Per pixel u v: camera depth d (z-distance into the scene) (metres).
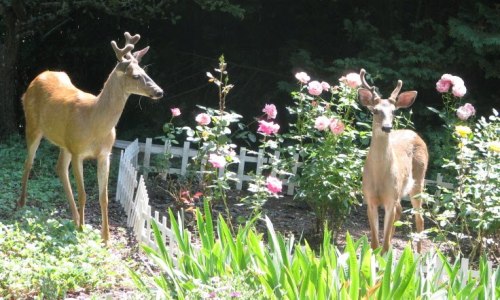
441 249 9.55
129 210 9.59
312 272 5.10
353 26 13.85
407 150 9.29
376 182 8.50
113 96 8.52
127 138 14.79
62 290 6.71
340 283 5.32
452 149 11.76
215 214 10.50
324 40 15.20
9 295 6.49
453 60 13.20
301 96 9.80
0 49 13.93
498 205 8.18
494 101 13.85
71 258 7.36
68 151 9.03
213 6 12.87
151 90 8.39
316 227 9.77
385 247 8.59
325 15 15.16
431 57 13.20
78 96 8.96
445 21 14.70
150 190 11.62
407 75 13.10
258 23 15.41
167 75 15.49
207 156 9.62
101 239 8.14
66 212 10.14
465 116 8.66
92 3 13.17
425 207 11.54
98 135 8.64
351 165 9.38
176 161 13.34
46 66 15.52
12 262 6.92
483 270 5.59
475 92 13.88
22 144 13.35
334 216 9.60
